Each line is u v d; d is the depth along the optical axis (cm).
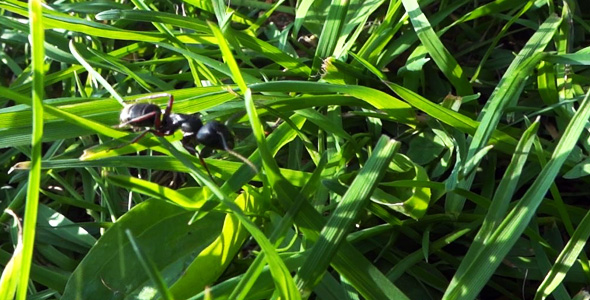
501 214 8
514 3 12
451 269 9
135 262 8
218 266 8
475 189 10
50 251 10
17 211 10
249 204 9
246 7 13
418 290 9
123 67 11
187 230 9
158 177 11
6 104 12
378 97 10
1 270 9
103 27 11
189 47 12
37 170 7
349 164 11
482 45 12
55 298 9
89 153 9
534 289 9
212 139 9
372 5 12
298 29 12
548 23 11
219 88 10
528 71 10
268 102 10
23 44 13
